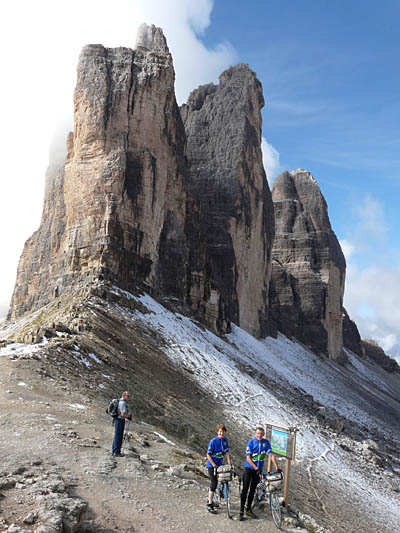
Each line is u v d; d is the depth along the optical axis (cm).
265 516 960
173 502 912
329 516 2064
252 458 928
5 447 995
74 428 1285
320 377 8175
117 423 1127
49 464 940
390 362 17012
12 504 718
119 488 905
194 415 2523
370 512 2478
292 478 2403
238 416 3027
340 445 3881
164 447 1466
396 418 8400
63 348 2230
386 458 4269
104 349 2591
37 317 3534
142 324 3525
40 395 1595
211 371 3656
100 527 730
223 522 872
